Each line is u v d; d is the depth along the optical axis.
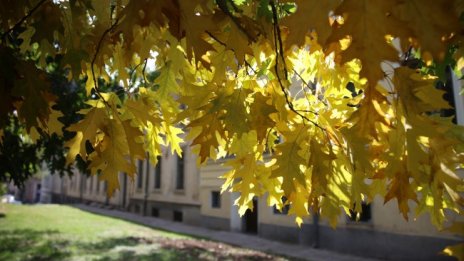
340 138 1.66
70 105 6.48
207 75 1.89
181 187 18.86
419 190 1.70
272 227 12.59
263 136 1.53
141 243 11.99
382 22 0.91
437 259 7.75
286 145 1.54
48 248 10.84
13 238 12.77
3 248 10.73
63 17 1.58
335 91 1.95
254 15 1.57
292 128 1.69
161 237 13.42
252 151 1.92
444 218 1.70
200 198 16.84
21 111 1.38
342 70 1.81
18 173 6.72
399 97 1.32
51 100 1.52
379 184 1.89
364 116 1.18
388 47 0.91
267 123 1.52
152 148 2.14
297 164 1.51
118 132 1.65
